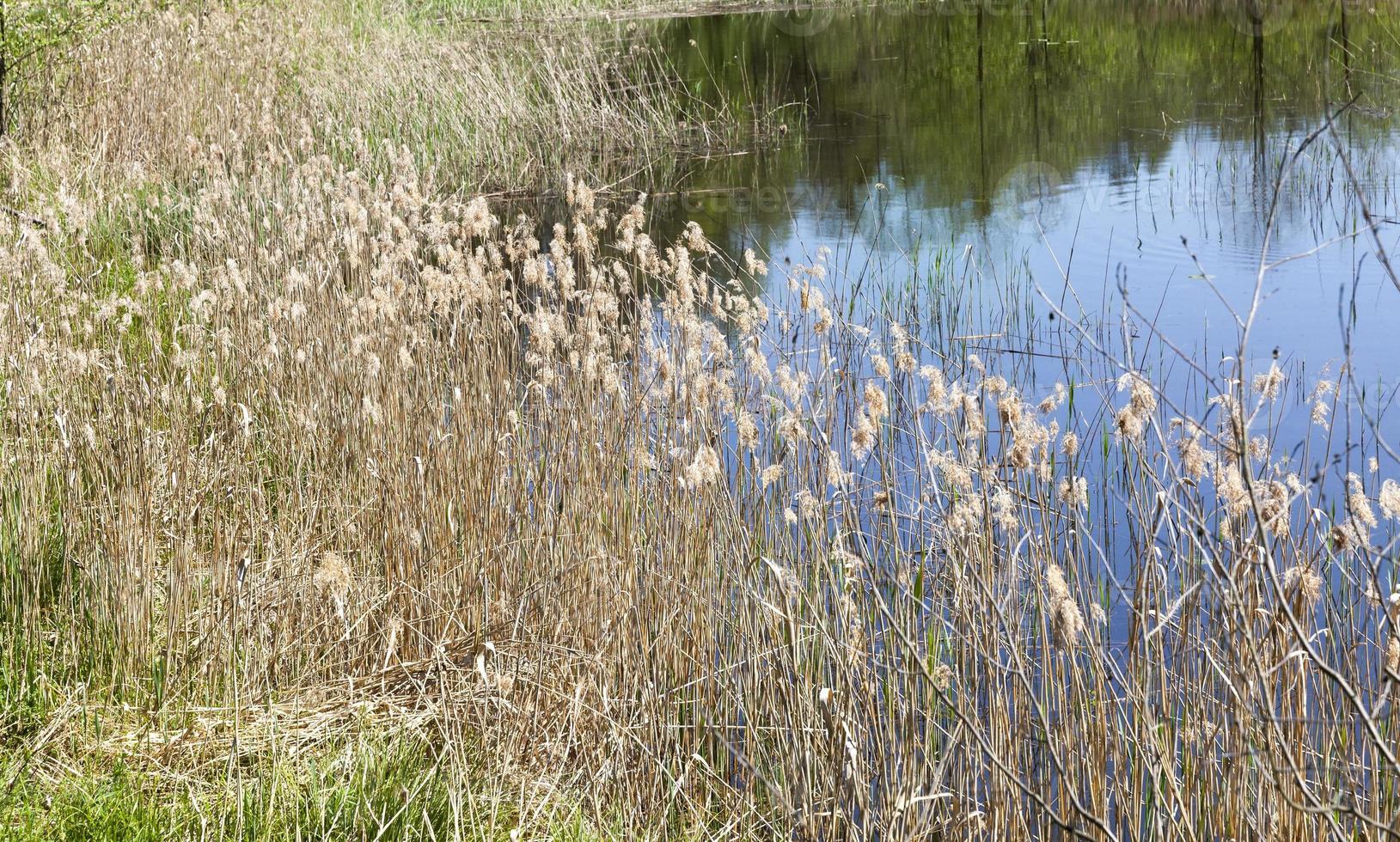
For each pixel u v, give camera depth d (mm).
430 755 4281
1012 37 21688
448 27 21188
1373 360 7484
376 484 5480
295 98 13070
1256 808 3445
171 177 11125
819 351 6195
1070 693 3770
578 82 15258
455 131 13359
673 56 20719
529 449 5496
